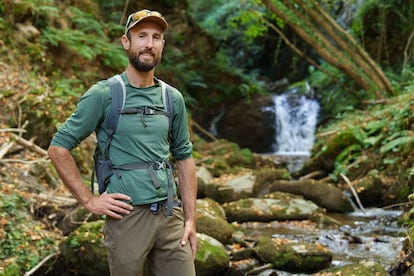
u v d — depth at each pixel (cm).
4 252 387
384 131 723
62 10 917
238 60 1528
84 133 234
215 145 977
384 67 1098
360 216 584
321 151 788
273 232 510
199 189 664
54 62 823
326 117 1141
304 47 1411
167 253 240
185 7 1259
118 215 230
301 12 927
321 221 545
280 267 399
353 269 361
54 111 624
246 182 664
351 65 938
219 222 465
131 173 232
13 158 550
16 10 781
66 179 233
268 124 1225
